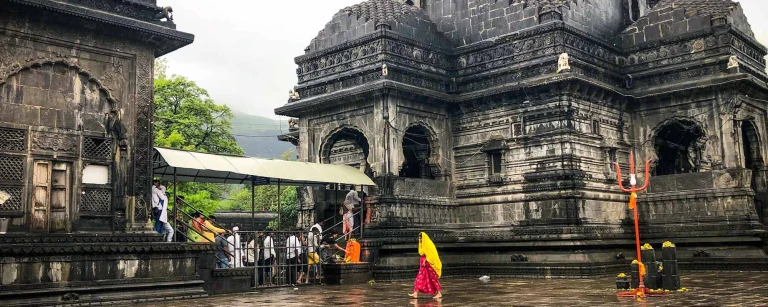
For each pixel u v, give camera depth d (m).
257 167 20.70
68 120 16.02
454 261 25.14
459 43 28.20
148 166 17.17
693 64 25.91
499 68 26.44
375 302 14.95
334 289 19.27
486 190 26.25
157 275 16.27
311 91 27.77
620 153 26.88
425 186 25.97
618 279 16.47
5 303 13.81
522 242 24.12
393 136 24.94
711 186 25.25
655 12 27.33
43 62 15.68
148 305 14.77
